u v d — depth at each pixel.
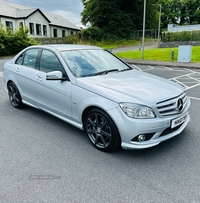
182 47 12.68
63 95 3.46
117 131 2.83
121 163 2.80
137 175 2.56
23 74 4.38
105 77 3.42
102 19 33.53
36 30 30.58
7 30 21.64
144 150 3.11
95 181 2.46
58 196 2.23
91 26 33.62
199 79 8.30
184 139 3.39
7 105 5.21
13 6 32.12
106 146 3.01
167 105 2.82
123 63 4.32
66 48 3.93
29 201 2.17
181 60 12.90
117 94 2.85
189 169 2.65
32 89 4.20
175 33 22.66
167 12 42.84
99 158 2.93
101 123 3.02
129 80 3.35
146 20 36.09
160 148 3.15
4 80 5.15
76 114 3.33
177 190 2.30
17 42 21.59
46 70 3.89
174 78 8.62
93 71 3.61
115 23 33.06
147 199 2.18
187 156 2.94
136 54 17.22
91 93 3.04
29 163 2.82
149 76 3.73
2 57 19.95
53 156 2.98
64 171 2.65
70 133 3.70
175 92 3.06
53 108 3.80
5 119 4.33
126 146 2.77
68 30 39.25
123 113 2.70
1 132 3.74
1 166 2.76
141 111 2.65
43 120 4.27
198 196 2.21
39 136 3.59
